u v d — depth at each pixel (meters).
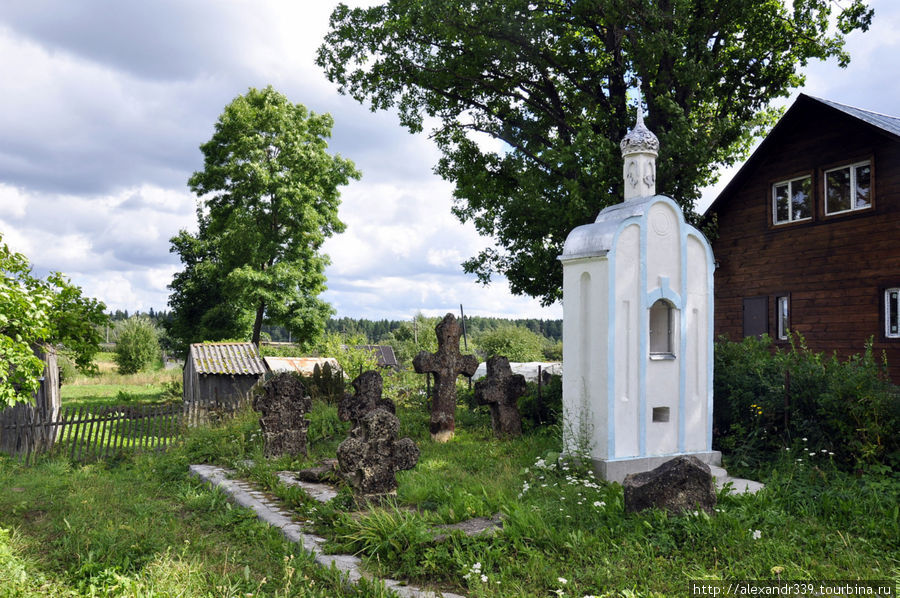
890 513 7.46
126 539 7.04
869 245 16.05
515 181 21.77
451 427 13.91
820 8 19.03
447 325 14.14
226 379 24.44
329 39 21.09
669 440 10.77
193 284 40.97
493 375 13.93
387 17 20.52
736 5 17.09
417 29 19.94
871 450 9.43
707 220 20.44
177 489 10.55
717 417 12.24
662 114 18.30
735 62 19.95
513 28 18.41
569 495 8.27
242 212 34.44
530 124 21.62
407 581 5.91
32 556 6.62
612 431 10.17
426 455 11.80
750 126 19.44
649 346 11.55
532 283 21.34
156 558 6.30
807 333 17.62
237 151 34.53
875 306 15.87
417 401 18.11
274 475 10.36
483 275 22.47
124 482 11.27
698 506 7.12
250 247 33.62
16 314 7.93
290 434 12.34
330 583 5.84
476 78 20.50
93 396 36.16
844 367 10.98
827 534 6.93
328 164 36.75
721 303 20.61
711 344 11.31
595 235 10.64
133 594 5.34
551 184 19.34
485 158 22.36
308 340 36.41
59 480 11.27
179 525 7.91
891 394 10.06
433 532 6.60
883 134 14.59
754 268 19.42
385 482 8.34
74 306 11.70
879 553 6.34
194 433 14.53
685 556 6.21
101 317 12.04
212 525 8.00
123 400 31.03
